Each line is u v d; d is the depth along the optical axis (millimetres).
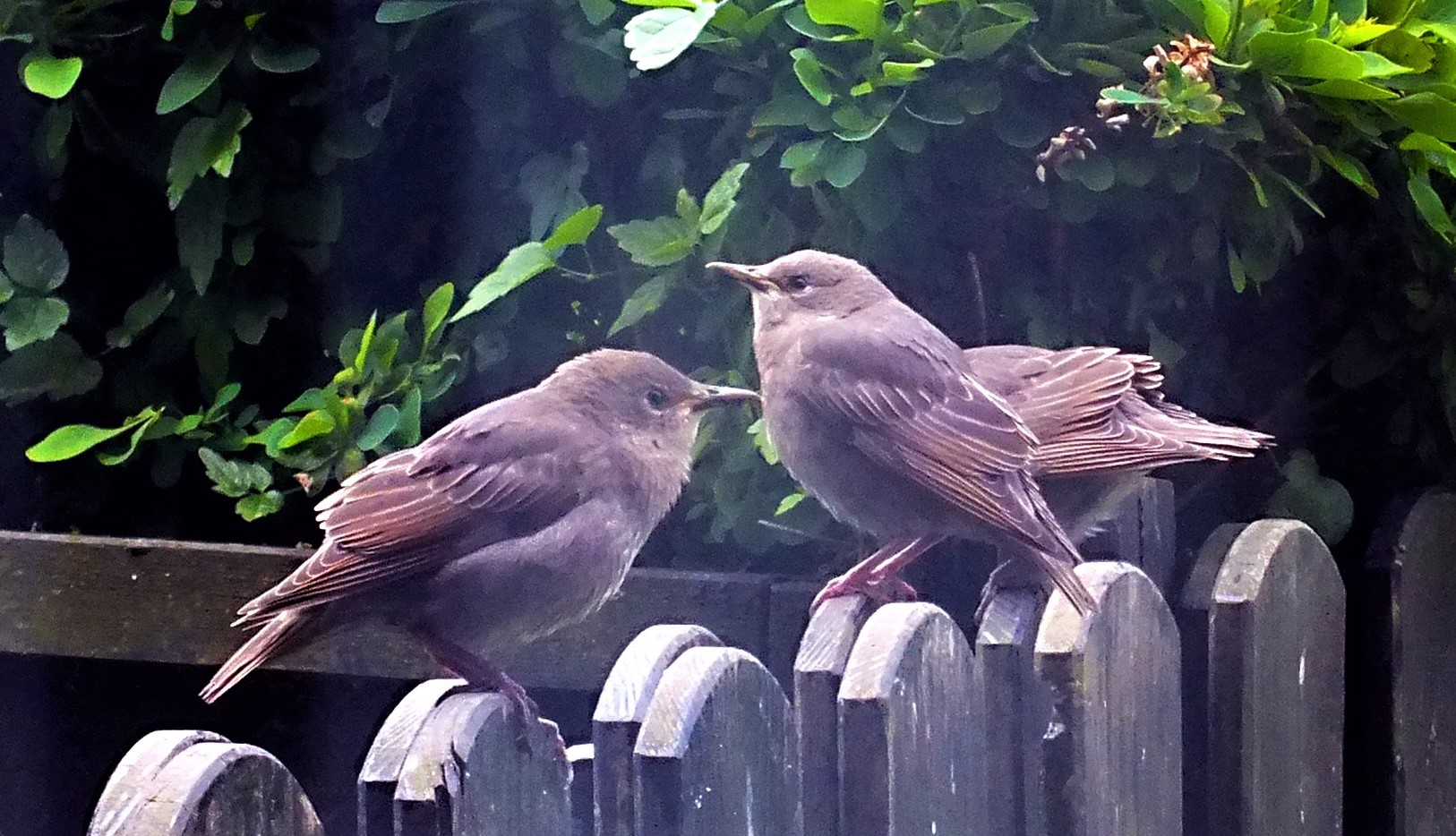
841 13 3281
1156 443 3287
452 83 3996
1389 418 3947
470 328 3975
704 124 3789
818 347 3441
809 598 3500
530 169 3902
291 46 3947
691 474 3791
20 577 3742
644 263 3566
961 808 2574
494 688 2863
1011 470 3266
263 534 4145
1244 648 3059
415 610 2852
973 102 3428
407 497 2816
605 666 3537
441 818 1979
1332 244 3855
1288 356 3938
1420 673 3701
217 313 4141
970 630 3668
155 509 4246
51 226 4285
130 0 4004
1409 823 3666
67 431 3875
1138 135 3447
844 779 2359
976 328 3789
